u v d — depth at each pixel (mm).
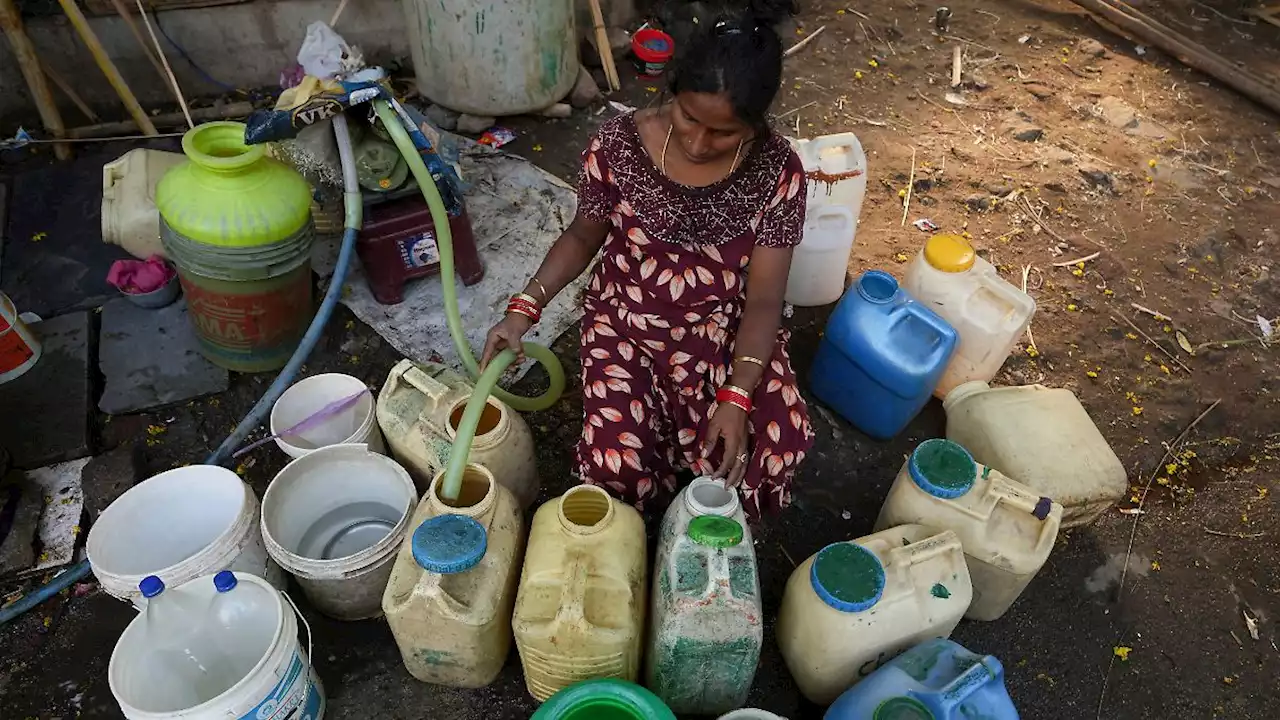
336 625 1727
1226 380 2322
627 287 1673
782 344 1760
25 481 1920
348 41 3139
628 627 1387
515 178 2744
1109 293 2543
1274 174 3031
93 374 2158
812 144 2188
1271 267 2666
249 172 1881
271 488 1592
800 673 1580
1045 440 1832
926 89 3377
